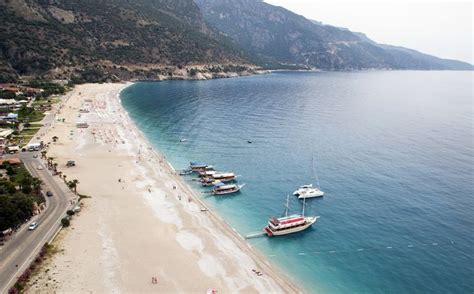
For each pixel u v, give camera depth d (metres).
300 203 84.12
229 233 68.88
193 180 96.38
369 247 65.69
